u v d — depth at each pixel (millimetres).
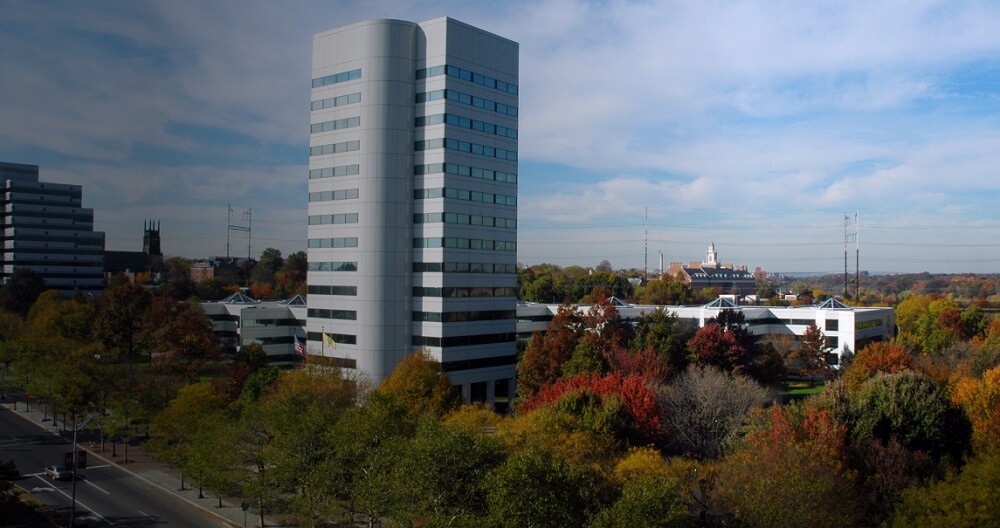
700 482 56625
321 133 120812
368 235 114500
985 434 63875
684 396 80500
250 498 64375
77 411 89750
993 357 103438
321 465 57062
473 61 118250
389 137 114375
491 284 122188
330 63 119250
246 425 64938
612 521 42531
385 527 58406
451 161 114688
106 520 63594
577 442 58875
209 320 142500
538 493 44719
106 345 132125
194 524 62750
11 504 64062
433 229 114250
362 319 114812
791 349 141875
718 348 106875
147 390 88750
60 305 152875
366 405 69625
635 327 129000
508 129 125000
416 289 116438
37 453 87062
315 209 121812
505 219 124750
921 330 161375
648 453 58469
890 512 50625
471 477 50625
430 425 56438
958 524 43406
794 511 45938
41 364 105312
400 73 114938
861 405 66375
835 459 56156
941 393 67000
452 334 115438
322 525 60344
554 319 114312
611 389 76312
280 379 88250
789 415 65500
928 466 59562
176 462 75938
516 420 70000
